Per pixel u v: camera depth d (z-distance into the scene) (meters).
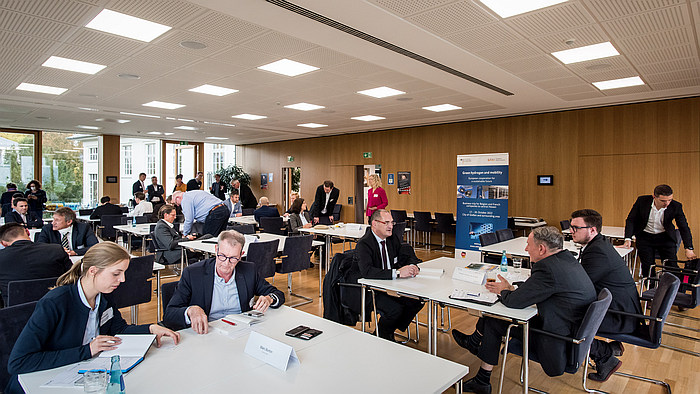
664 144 6.96
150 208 8.51
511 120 8.75
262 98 7.09
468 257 7.15
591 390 2.99
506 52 4.54
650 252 5.17
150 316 4.54
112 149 12.52
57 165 11.79
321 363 1.74
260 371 1.65
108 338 1.80
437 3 3.33
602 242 3.08
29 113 8.55
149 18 3.63
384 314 3.40
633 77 5.58
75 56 4.73
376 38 4.11
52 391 1.46
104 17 3.67
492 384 3.08
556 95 6.71
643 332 2.93
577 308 2.48
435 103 7.46
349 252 3.56
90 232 4.67
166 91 6.54
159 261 5.43
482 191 7.08
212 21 3.70
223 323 2.18
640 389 3.06
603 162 7.60
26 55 4.70
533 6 3.40
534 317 2.79
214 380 1.57
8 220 6.38
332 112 8.47
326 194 8.36
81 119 9.35
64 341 1.77
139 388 1.50
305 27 3.82
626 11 3.48
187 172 14.70
